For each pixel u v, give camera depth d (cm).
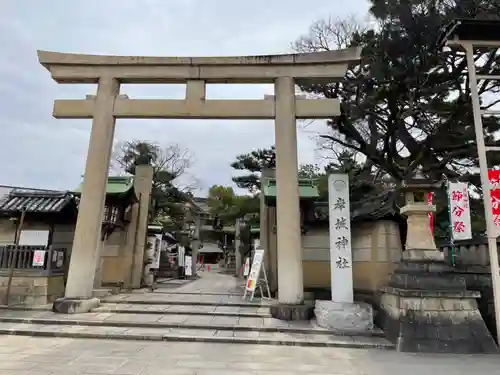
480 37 818
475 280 894
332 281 891
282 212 965
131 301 1049
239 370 547
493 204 752
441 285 748
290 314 881
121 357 605
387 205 1123
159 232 1809
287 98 1030
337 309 823
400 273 809
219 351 660
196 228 3048
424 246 811
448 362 616
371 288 1081
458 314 720
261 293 1182
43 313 907
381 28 1230
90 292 965
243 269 2561
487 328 756
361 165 1805
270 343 722
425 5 1174
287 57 1042
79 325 819
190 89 1059
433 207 827
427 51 1154
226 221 3300
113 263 1418
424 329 704
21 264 1048
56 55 1072
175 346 690
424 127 1340
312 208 1251
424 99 1291
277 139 1011
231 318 895
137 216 1485
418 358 639
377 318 868
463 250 1011
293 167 990
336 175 954
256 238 2142
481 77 807
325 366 581
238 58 1048
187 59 1062
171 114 1045
